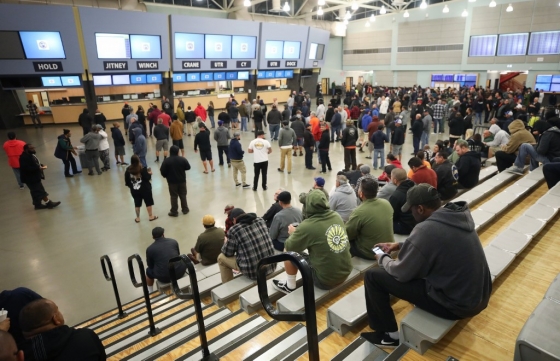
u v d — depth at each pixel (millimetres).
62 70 15867
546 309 1950
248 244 3857
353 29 31094
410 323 2234
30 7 14047
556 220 4281
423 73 26984
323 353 2439
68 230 6863
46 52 15156
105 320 4215
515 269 3260
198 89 23781
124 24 16547
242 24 20562
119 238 6531
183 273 4883
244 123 16453
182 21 18188
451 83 25359
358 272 3398
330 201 4688
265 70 23594
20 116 17594
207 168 10773
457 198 5426
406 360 2199
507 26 21906
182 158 7238
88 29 15695
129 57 17391
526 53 21406
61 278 5352
